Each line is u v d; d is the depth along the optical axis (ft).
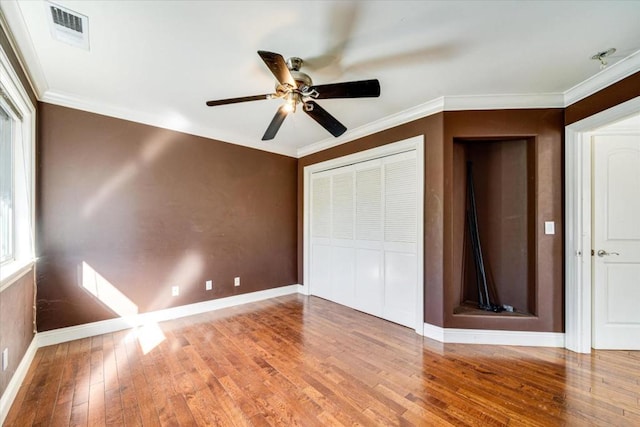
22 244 7.23
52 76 7.34
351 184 12.07
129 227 9.68
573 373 6.77
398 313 10.07
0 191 6.29
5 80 5.53
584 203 7.85
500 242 9.45
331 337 8.87
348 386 6.26
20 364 6.48
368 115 10.05
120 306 9.45
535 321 8.34
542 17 5.18
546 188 8.34
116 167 9.44
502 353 7.82
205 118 10.30
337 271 12.69
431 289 8.95
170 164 10.63
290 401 5.76
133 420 5.21
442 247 8.70
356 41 5.94
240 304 12.42
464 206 9.77
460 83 7.72
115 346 8.17
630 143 8.05
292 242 14.61
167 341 8.52
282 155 14.28
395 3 4.87
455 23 5.38
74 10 5.02
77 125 8.73
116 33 5.69
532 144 8.62
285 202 14.37
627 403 5.68
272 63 5.19
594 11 5.00
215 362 7.28
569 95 8.05
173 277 10.62
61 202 8.44
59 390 6.06
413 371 6.88
